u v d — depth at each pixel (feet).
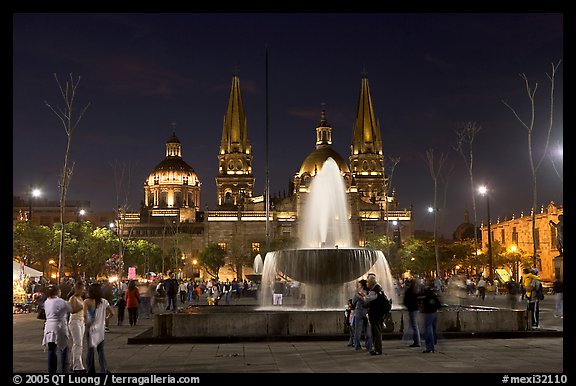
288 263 86.17
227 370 48.62
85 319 45.52
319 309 87.10
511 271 321.52
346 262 84.43
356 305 60.44
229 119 590.55
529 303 80.23
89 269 332.80
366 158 577.43
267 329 68.39
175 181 634.02
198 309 98.22
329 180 139.95
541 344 63.77
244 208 537.24
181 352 59.72
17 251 276.62
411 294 62.69
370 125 584.40
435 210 254.68
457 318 69.87
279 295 111.86
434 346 61.57
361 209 509.35
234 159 582.35
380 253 88.43
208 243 513.04
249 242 516.73
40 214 545.85
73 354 47.29
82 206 556.51
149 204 638.12
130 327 93.30
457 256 338.34
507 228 389.80
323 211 139.23
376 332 56.85
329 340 67.10
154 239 535.60
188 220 605.31
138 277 431.02
